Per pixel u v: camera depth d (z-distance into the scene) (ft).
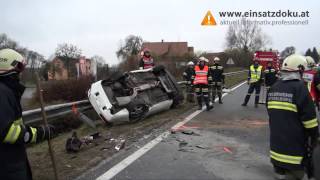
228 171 20.56
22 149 11.58
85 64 55.77
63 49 124.26
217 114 41.01
